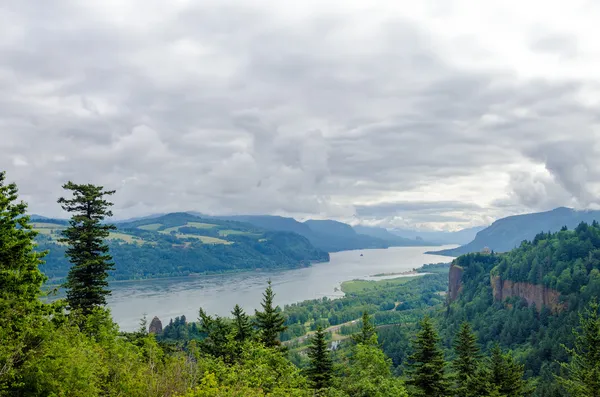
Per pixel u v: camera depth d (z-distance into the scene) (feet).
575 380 168.14
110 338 114.73
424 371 176.24
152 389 90.99
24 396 74.33
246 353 147.95
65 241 160.15
